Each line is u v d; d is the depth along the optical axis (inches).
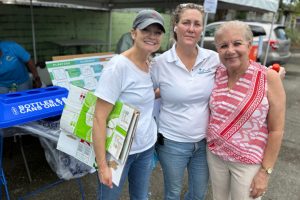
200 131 72.8
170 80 69.7
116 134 59.2
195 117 71.3
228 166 70.1
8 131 84.7
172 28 72.2
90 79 112.4
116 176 60.4
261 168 65.8
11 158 128.0
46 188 103.0
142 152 69.4
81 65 112.9
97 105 59.3
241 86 63.8
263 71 62.5
